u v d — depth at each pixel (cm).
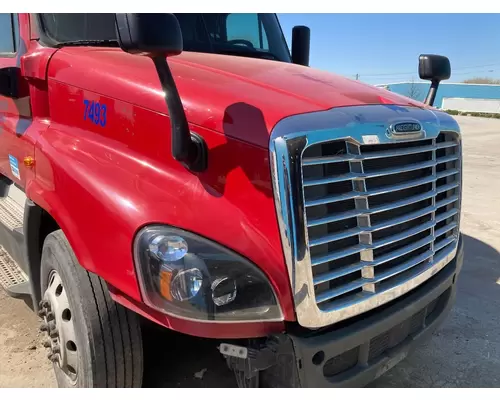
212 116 215
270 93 226
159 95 226
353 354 227
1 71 314
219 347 210
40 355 323
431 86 326
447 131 265
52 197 248
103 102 251
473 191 856
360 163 212
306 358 202
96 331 225
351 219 217
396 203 231
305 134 196
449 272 279
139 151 234
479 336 367
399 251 238
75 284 230
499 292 443
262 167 198
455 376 317
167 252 194
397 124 225
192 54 302
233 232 200
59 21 313
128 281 204
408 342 252
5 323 360
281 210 194
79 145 258
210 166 212
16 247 333
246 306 198
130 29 186
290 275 197
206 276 192
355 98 239
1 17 359
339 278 218
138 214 205
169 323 198
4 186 401
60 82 279
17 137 319
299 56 419
